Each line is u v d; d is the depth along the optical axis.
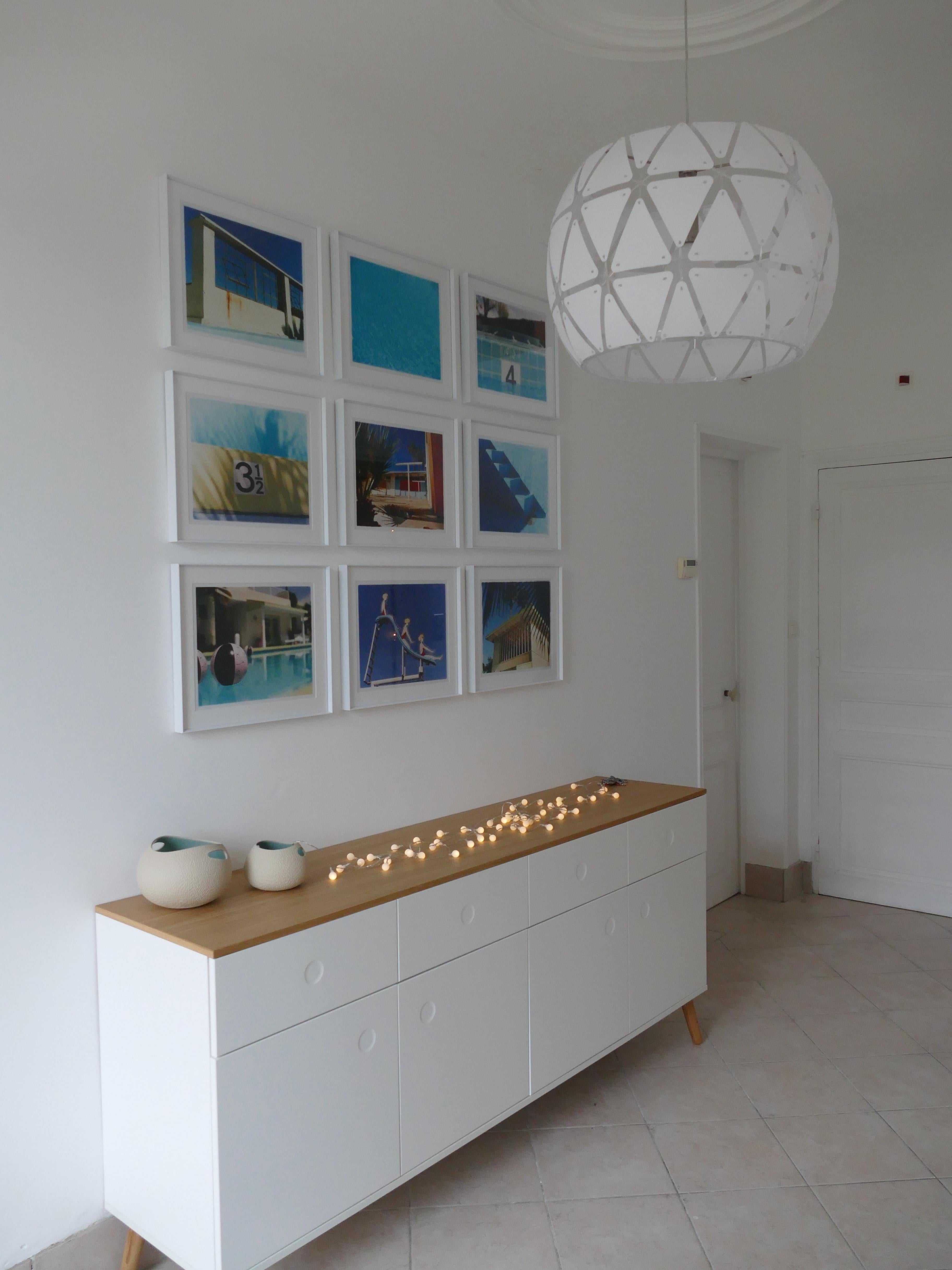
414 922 2.08
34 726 1.91
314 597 2.44
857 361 4.38
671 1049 3.01
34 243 1.88
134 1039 1.90
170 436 2.10
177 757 2.15
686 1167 2.37
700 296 1.46
